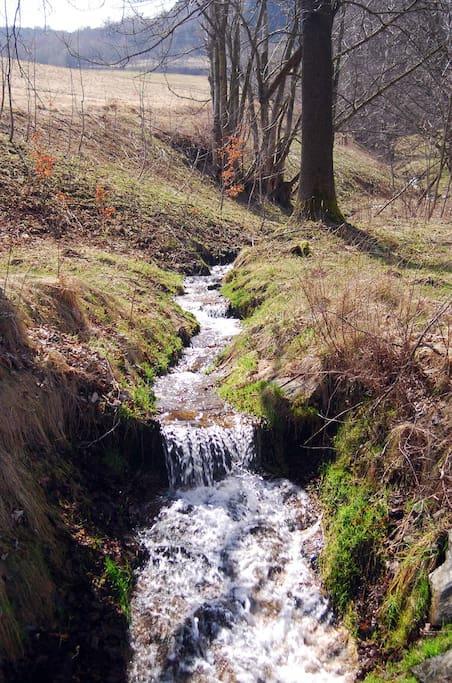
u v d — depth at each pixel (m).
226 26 21.95
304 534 6.37
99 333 8.38
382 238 12.93
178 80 46.75
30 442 6.11
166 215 15.99
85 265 11.10
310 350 7.64
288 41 20.06
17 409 6.07
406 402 6.31
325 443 6.96
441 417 5.96
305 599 5.80
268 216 21.83
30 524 5.48
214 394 8.24
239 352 9.03
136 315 9.60
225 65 22.84
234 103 23.91
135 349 8.62
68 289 8.37
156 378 8.67
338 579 5.71
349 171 31.73
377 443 6.36
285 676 5.30
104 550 5.90
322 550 6.07
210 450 7.07
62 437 6.52
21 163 15.09
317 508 6.54
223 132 23.22
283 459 7.21
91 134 20.73
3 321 6.76
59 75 38.88
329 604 5.69
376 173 34.00
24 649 4.86
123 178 17.64
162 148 23.45
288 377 7.58
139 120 24.94
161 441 7.10
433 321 6.45
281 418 7.25
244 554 6.28
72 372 7.04
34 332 7.34
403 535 5.51
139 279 11.61
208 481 7.06
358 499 6.10
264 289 10.91
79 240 13.09
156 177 20.08
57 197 14.06
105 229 14.07
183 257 14.38
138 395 7.60
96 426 6.88
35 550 5.36
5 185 13.75
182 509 6.70
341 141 37.00
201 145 25.62
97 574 5.65
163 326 9.91
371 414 6.58
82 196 14.98
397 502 5.82
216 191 22.55
